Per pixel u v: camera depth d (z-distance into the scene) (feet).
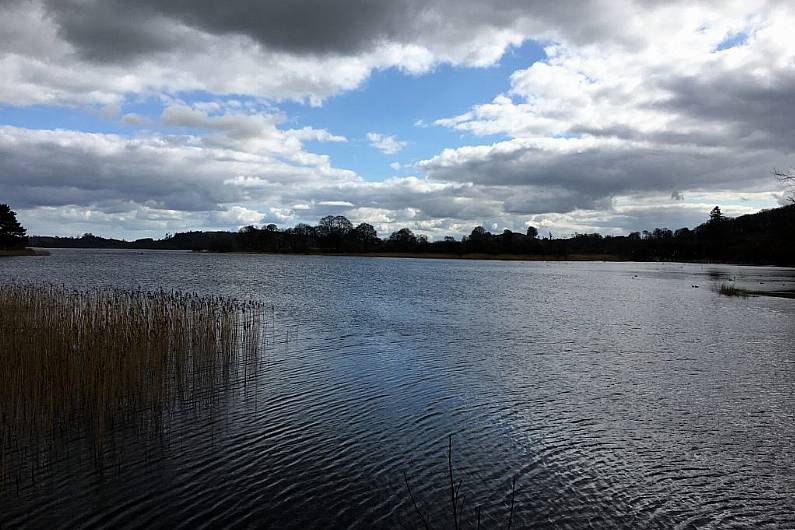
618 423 40.98
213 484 29.94
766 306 127.65
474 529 25.88
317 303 119.65
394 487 29.99
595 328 90.58
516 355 66.13
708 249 522.47
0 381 34.19
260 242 648.38
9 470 31.27
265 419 40.42
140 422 39.45
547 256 579.48
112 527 25.55
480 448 35.76
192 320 56.90
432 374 55.21
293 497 28.66
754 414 43.42
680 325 94.73
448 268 346.95
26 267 233.55
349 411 42.68
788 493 29.99
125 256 485.56
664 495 29.58
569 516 27.27
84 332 43.78
